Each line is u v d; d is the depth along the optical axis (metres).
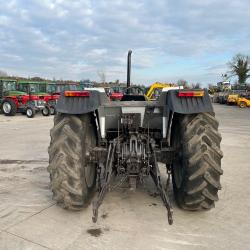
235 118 17.50
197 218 3.36
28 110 16.86
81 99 3.21
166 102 3.66
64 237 2.94
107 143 3.92
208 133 3.20
